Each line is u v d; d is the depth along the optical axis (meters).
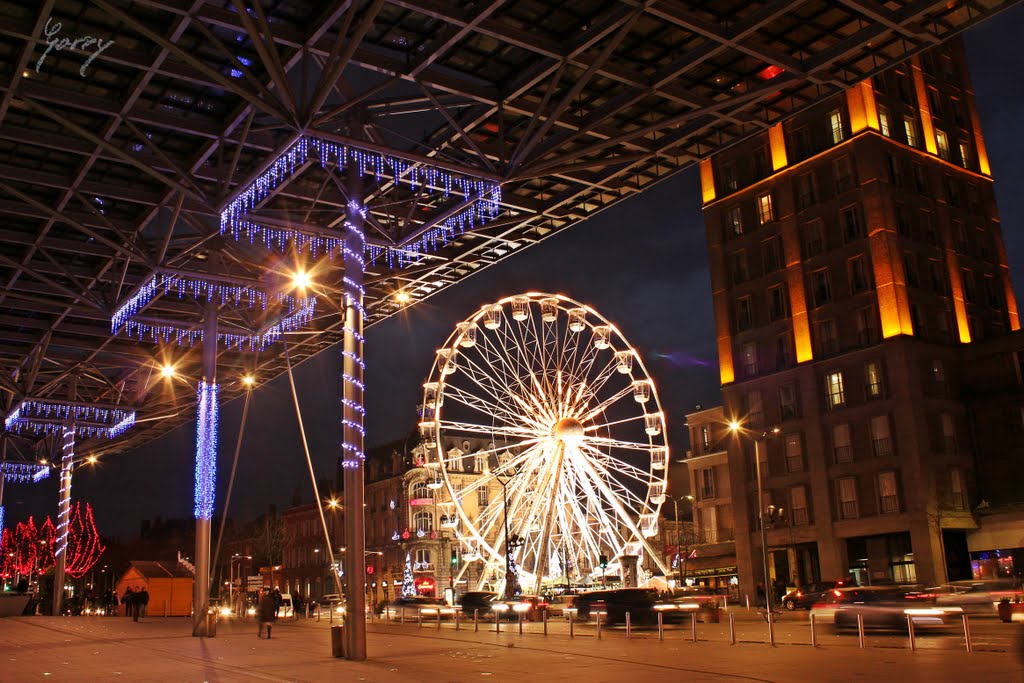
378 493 109.12
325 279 43.22
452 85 27.23
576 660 22.12
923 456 55.12
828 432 59.75
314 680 18.59
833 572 57.78
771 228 64.88
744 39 24.91
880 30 24.80
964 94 67.88
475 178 31.27
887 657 21.06
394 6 23.72
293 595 59.41
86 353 54.47
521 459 49.53
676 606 37.16
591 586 58.38
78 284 40.72
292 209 36.72
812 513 59.88
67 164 32.28
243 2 21.19
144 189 34.56
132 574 59.97
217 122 29.50
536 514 51.66
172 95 27.95
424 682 18.03
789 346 62.72
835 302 60.47
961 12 24.66
